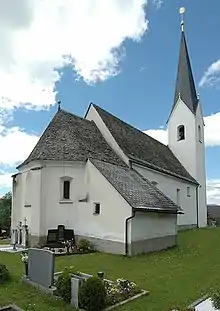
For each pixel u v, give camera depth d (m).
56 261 17.48
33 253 12.42
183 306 10.16
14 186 25.95
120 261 17.80
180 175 36.59
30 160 23.69
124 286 11.28
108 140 28.02
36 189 22.72
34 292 11.43
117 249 20.14
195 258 19.00
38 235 22.02
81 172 23.12
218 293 9.70
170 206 24.17
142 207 20.56
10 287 12.02
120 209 20.41
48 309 9.91
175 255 20.05
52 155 23.22
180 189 36.50
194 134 42.09
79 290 10.09
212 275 14.56
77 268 15.74
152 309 9.90
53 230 22.25
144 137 36.53
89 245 21.25
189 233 31.89
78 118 27.39
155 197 23.78
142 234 20.83
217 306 9.29
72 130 25.23
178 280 13.57
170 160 38.75
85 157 23.28
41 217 22.25
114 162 25.52
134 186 23.20
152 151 34.81
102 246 20.89
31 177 23.42
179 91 43.94
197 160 42.12
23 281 12.47
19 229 24.08
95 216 21.62
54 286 11.41
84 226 22.05
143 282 13.16
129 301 10.57
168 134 44.06
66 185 23.22
